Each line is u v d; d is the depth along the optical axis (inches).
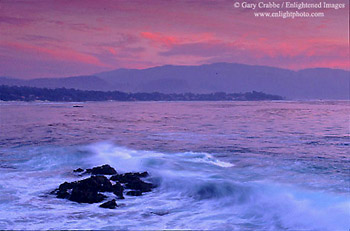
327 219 519.8
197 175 794.8
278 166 877.8
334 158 983.6
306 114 3567.9
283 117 3056.1
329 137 1504.7
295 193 634.2
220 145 1293.1
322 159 970.1
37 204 609.6
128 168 909.2
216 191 668.7
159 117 3275.1
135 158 1021.2
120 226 509.4
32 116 3479.3
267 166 880.3
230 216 554.9
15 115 3641.7
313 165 882.8
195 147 1253.1
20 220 530.9
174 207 602.2
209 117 3166.8
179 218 546.3
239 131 1824.6
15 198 642.2
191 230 495.5
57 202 621.9
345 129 1868.8
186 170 852.6
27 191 690.2
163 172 833.5
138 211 579.5
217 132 1790.1
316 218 523.5
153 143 1386.6
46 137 1611.7
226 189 671.1
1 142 1407.5
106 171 849.5
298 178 743.1
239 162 944.3
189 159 998.4
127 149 1222.9
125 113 4165.8
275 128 1971.0
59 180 783.7
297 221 521.0
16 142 1409.9
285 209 564.7
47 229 495.2
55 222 522.9
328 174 776.3
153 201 636.7
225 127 2082.9
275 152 1106.7
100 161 1001.5
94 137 1620.3
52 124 2452.0
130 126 2269.9
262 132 1756.9
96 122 2662.4
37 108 5880.9
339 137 1502.2
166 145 1322.6
